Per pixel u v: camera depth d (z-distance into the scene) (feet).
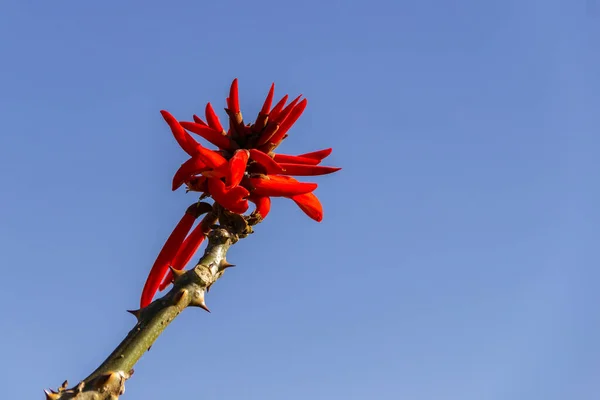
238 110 16.12
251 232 15.44
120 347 13.06
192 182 15.42
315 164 16.34
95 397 12.18
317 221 16.42
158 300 13.75
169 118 14.99
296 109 16.28
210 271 14.35
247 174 15.46
